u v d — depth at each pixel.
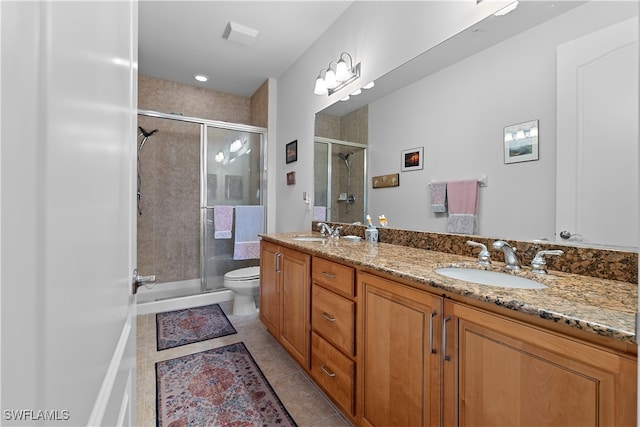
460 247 1.42
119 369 0.55
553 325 0.66
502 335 0.75
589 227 0.99
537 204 1.14
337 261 1.40
